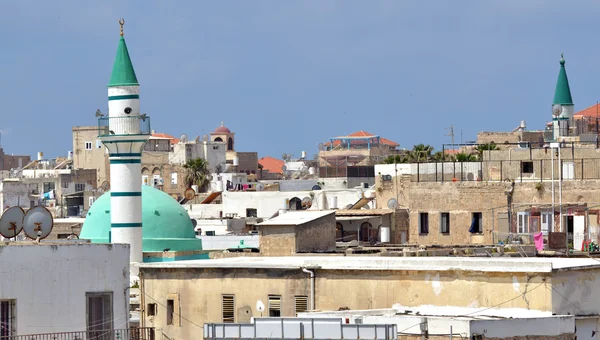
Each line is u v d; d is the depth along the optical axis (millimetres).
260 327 92812
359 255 129750
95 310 92125
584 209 174250
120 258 93188
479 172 192625
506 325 95188
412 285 108375
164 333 120250
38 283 89812
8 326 88750
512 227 181750
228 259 127812
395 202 198375
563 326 98812
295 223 138250
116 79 169875
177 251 173500
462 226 186500
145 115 170625
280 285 114500
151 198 180875
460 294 106312
